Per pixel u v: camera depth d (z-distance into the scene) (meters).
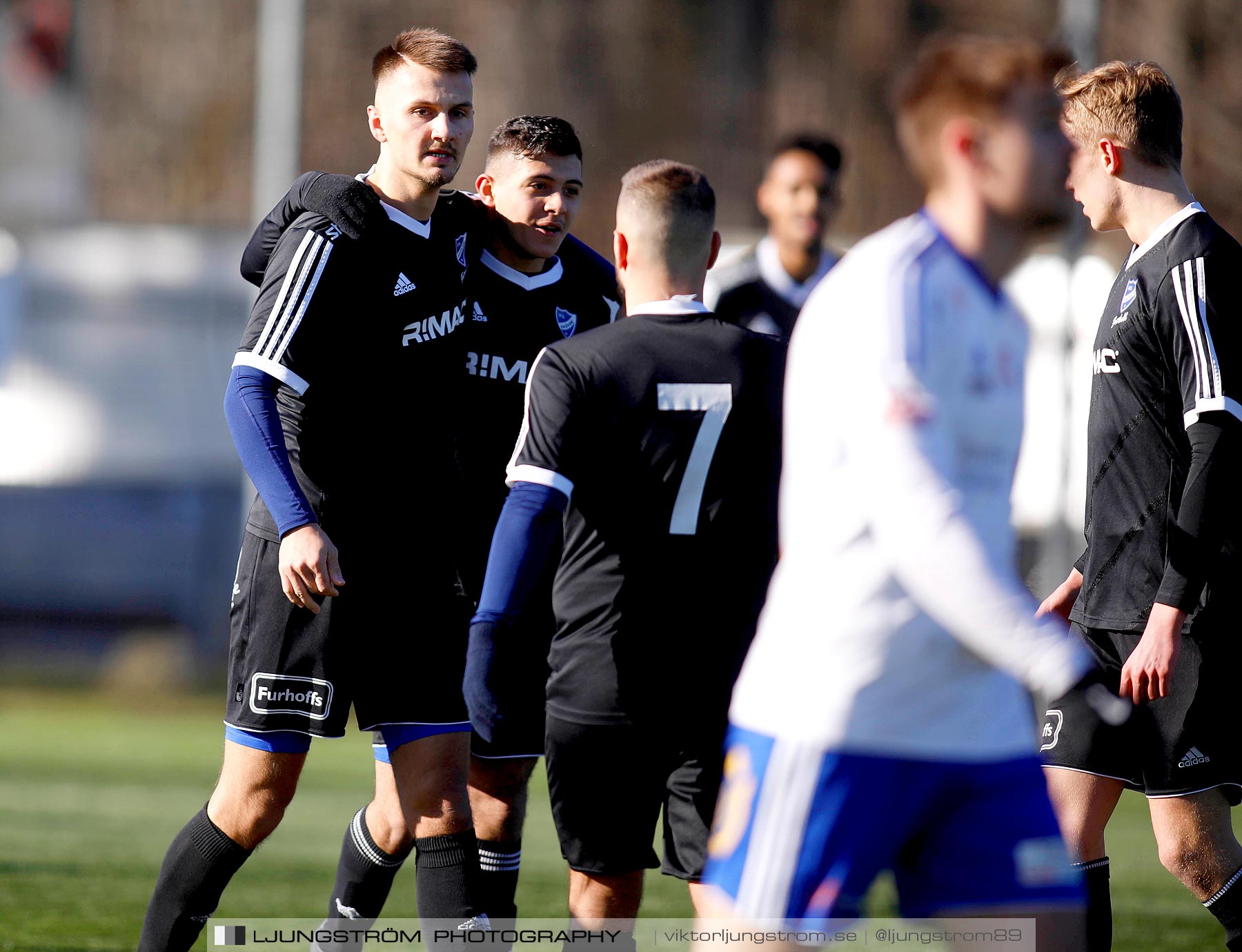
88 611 68.06
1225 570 12.96
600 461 11.81
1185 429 12.59
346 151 86.75
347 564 13.55
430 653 13.70
